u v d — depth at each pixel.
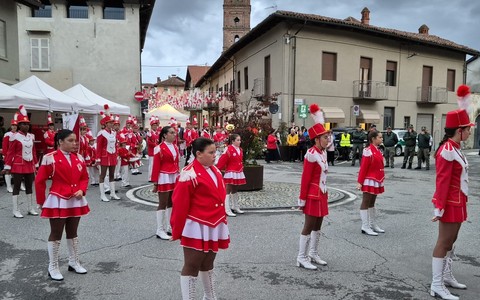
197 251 3.50
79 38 24.55
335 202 9.54
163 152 6.48
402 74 27.89
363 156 6.79
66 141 4.76
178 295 4.28
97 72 24.77
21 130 7.83
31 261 5.30
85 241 6.24
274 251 5.82
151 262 5.31
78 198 4.83
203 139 3.61
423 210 8.79
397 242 6.33
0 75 16.67
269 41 25.23
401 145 25.50
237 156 8.11
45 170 4.62
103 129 9.60
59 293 4.32
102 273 4.91
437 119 29.98
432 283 4.36
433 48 29.39
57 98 13.59
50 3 24.33
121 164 11.83
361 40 25.64
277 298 4.26
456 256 5.73
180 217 3.49
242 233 6.74
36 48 24.17
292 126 21.30
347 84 25.20
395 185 12.62
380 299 4.24
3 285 4.52
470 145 32.31
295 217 7.91
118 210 8.49
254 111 11.54
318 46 24.05
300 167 18.06
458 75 31.17
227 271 5.02
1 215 7.92
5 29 17.03
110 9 25.58
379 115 26.61
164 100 27.41
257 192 10.55
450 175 4.25
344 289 4.50
